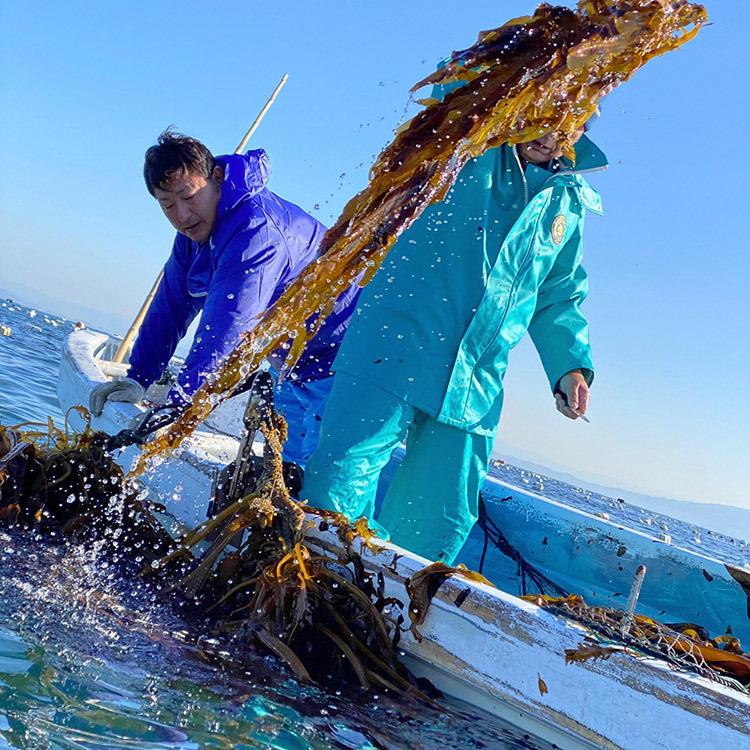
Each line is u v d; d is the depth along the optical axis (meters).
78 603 2.08
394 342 2.93
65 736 1.42
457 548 3.16
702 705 1.67
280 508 2.45
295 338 2.07
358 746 1.70
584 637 1.86
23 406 6.83
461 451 3.06
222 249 3.39
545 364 3.37
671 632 2.02
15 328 25.03
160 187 3.38
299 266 3.54
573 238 3.25
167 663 1.86
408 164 1.81
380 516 3.22
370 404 2.89
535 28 1.79
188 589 2.34
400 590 2.17
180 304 4.00
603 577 3.67
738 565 3.67
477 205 2.96
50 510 2.72
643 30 1.71
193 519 2.79
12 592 2.04
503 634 1.96
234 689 1.82
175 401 3.10
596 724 1.79
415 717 1.92
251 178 3.46
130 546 2.62
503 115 1.78
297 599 2.14
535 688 1.88
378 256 1.88
